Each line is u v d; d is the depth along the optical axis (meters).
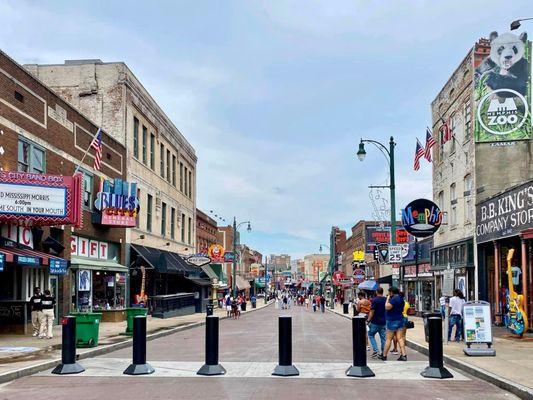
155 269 36.75
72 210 21.47
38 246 24.02
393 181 27.36
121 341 19.58
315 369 13.50
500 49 29.53
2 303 21.92
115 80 36.06
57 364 14.08
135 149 38.78
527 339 19.77
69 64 38.34
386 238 58.62
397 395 10.48
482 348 16.08
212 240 74.56
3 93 21.39
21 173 20.75
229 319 41.56
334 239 106.50
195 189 59.44
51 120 25.77
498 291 25.97
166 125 46.59
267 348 18.55
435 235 36.47
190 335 25.33
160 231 43.97
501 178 28.94
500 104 29.28
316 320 39.44
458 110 32.25
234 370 13.34
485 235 27.48
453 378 12.45
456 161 32.56
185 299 44.69
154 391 10.73
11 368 12.73
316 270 178.50
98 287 32.31
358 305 19.92
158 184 43.78
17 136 22.42
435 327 12.70
